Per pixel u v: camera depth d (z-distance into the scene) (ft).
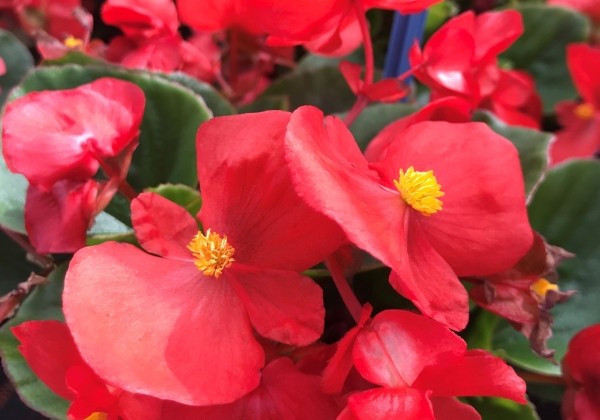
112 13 0.60
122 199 0.53
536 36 0.95
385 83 0.46
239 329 0.34
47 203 0.42
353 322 0.47
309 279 0.35
